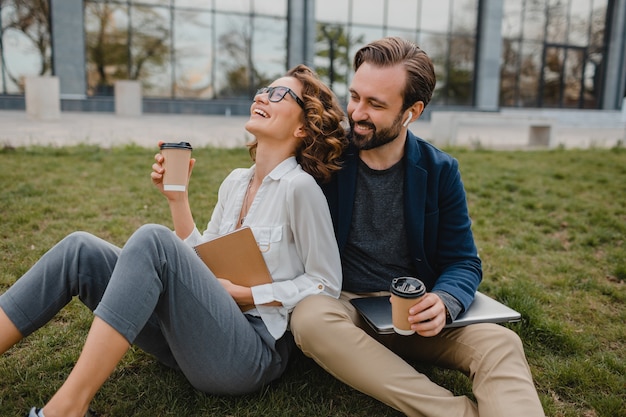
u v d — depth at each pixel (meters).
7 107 16.08
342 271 2.12
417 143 2.07
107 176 5.84
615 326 2.83
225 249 1.87
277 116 1.93
